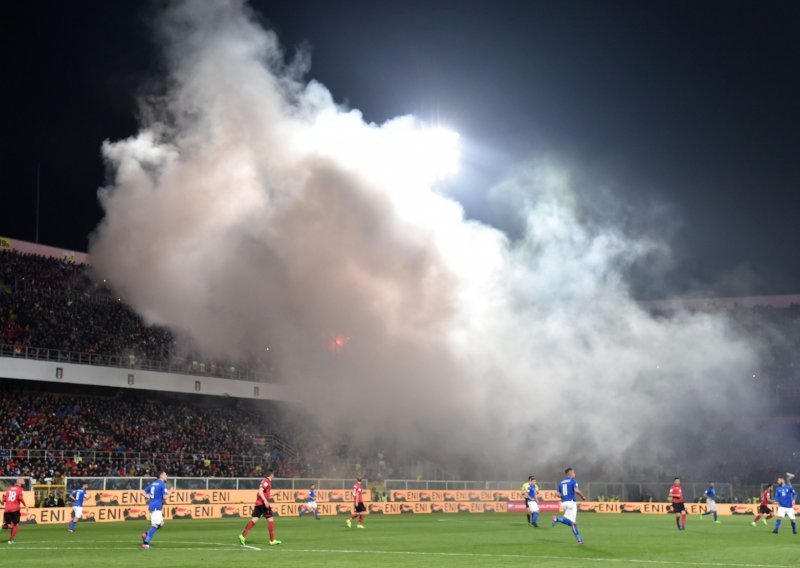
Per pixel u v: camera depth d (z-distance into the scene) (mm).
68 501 43156
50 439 52094
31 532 33844
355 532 33375
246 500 50344
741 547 25562
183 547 25234
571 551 23797
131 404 59906
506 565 19547
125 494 45219
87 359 56875
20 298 58562
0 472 47125
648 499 61969
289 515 51594
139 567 19062
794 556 22406
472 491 61125
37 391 57656
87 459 52375
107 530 35250
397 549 24375
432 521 44406
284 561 20469
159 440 57562
